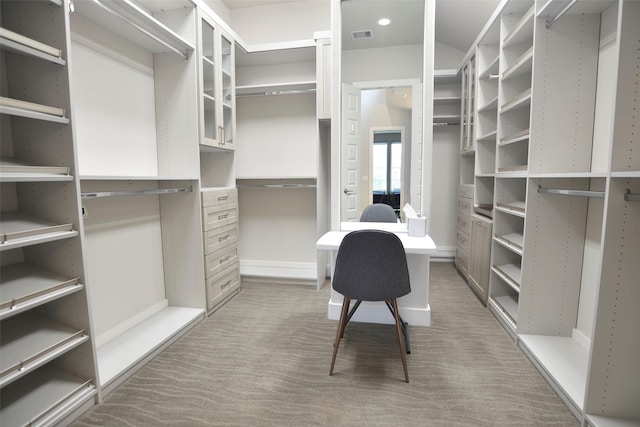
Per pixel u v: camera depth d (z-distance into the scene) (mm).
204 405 1499
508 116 2447
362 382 1667
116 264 2047
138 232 2234
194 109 2291
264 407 1483
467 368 1784
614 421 1300
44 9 1315
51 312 1491
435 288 3096
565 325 1993
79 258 1417
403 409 1468
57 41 1321
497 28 2631
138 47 2193
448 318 2430
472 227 3055
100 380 1556
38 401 1333
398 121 2406
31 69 1365
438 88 3930
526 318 2018
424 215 2295
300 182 3414
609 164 1229
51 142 1382
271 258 3600
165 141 2369
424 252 1812
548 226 1936
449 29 3531
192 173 2338
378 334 2180
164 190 2068
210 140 2451
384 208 2469
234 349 1996
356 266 1662
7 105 1131
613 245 1261
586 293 1882
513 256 2553
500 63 2426
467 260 3234
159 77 2334
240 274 3148
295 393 1583
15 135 1420
